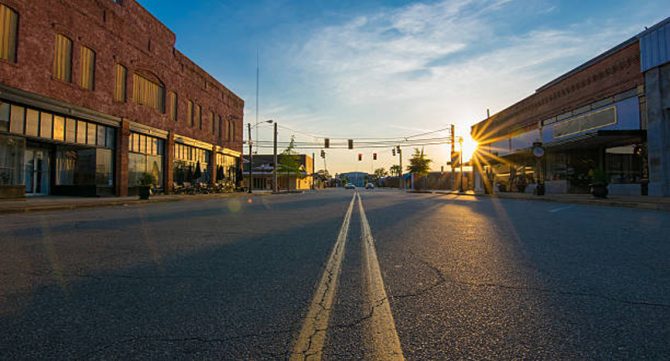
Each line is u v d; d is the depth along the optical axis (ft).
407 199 76.84
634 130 59.31
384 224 28.89
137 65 78.89
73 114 62.23
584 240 20.68
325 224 28.96
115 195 72.95
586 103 74.69
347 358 7.16
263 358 7.16
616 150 69.51
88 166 69.51
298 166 201.77
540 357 7.19
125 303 10.32
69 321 9.02
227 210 44.27
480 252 17.29
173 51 93.09
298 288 11.68
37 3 55.83
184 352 7.44
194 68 103.50
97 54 67.77
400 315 9.34
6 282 12.30
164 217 34.65
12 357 7.19
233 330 8.50
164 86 89.40
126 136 75.25
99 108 68.28
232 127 131.03
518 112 102.53
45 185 67.36
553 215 36.14
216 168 117.80
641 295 10.91
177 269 14.12
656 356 7.20
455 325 8.71
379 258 16.02
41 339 8.02
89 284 12.12
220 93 120.98
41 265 14.69
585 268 14.17
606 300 10.47
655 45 56.90
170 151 91.35
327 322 8.89
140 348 7.61
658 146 56.85
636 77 61.67
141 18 80.33
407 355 7.28
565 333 8.27
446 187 188.34
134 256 16.46
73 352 7.43
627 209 43.09
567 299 10.57
